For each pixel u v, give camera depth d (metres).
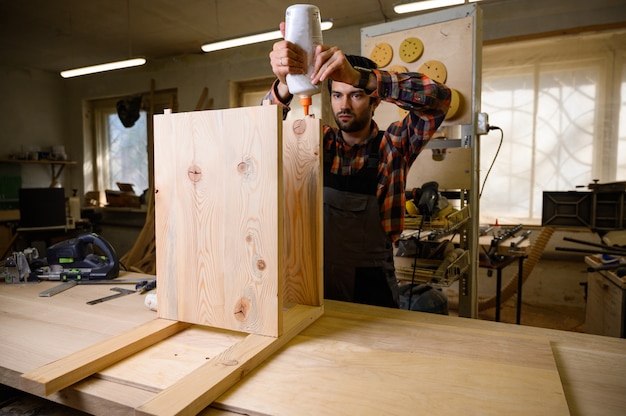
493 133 4.07
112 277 1.40
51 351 0.79
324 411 0.59
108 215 6.10
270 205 0.80
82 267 1.43
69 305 1.10
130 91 5.88
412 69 1.95
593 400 0.65
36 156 5.70
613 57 3.59
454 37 1.85
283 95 1.23
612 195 2.91
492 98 4.05
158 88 5.68
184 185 0.89
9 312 1.04
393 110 2.07
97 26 4.38
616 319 2.11
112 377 0.70
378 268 1.41
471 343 0.83
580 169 3.80
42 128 6.12
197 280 0.89
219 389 0.63
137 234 5.84
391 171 1.42
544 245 3.32
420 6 3.00
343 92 1.33
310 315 0.94
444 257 1.86
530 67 3.88
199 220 0.88
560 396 0.62
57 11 3.97
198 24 4.35
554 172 3.89
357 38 4.44
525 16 3.74
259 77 5.01
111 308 1.07
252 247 0.83
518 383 0.66
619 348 0.84
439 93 1.22
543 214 3.13
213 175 0.86
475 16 1.80
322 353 0.79
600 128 3.70
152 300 1.05
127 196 5.70
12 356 0.77
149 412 0.55
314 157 0.96
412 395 0.63
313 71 0.98
